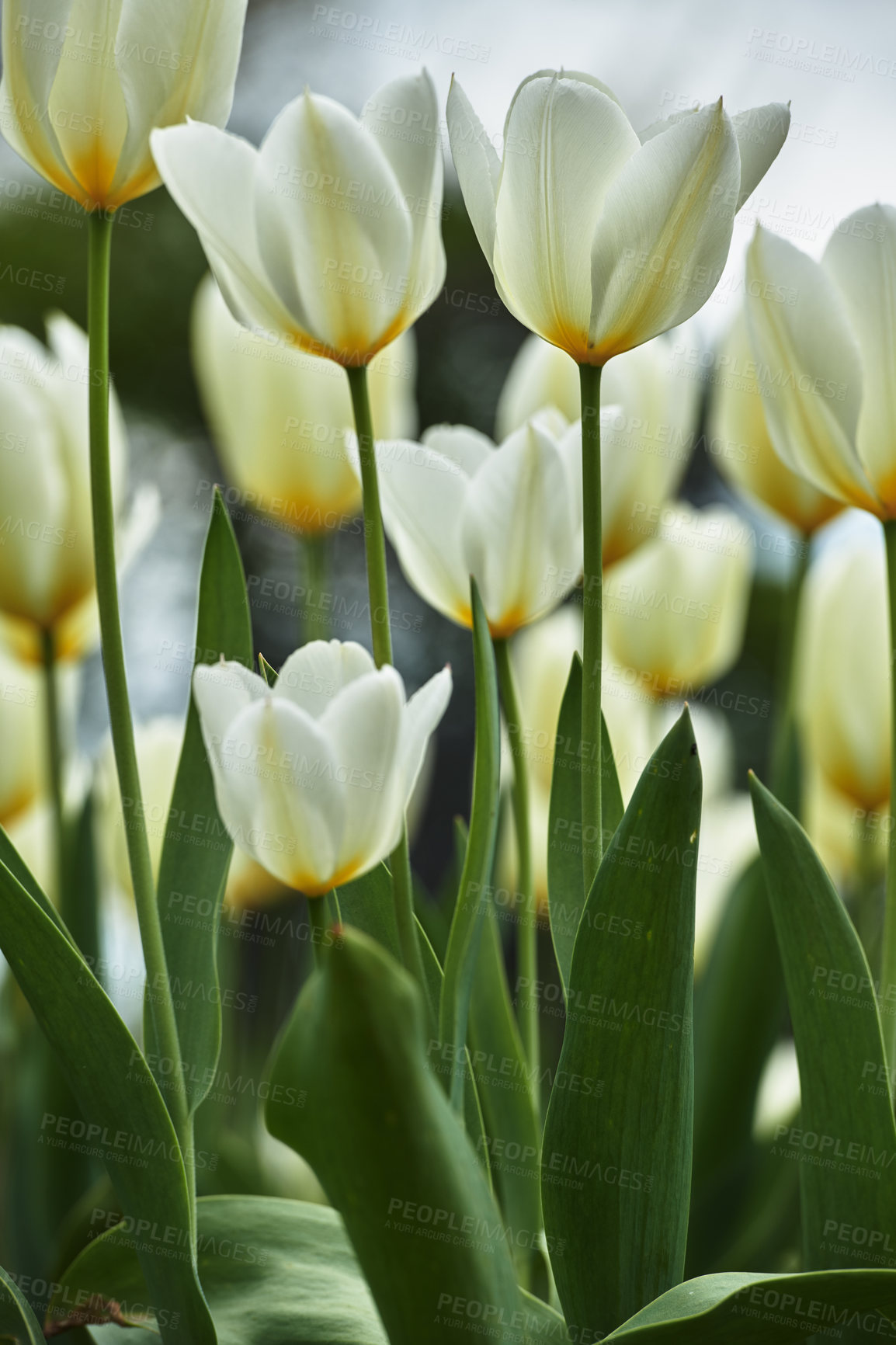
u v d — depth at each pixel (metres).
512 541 1.51
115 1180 1.46
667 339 1.73
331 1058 1.39
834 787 1.74
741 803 2.06
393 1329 1.42
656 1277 1.46
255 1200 1.53
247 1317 1.49
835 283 1.48
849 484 1.49
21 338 1.66
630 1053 1.45
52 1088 1.72
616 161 1.44
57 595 1.66
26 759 1.79
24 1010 1.82
